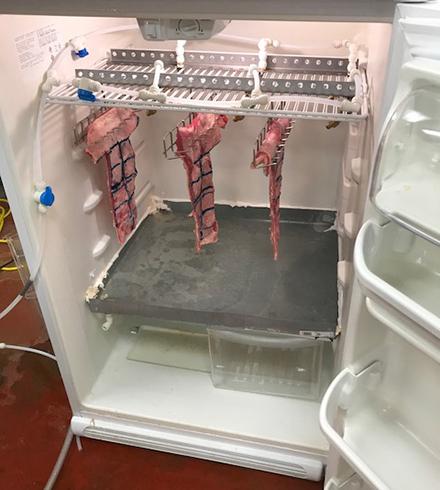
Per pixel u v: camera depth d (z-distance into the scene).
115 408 1.33
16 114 0.92
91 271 1.33
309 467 1.23
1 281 2.01
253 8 0.69
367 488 0.94
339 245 1.49
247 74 1.05
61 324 1.17
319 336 1.22
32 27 0.94
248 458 1.27
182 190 1.70
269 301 1.31
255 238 1.57
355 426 0.84
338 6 0.66
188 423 1.29
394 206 0.62
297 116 0.88
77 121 1.17
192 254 1.50
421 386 0.79
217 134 1.20
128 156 1.27
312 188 1.59
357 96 0.91
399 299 0.59
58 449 1.37
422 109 0.61
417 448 0.81
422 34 0.59
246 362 1.45
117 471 1.32
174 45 1.35
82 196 1.24
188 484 1.28
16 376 1.59
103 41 1.22
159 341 1.56
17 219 0.99
